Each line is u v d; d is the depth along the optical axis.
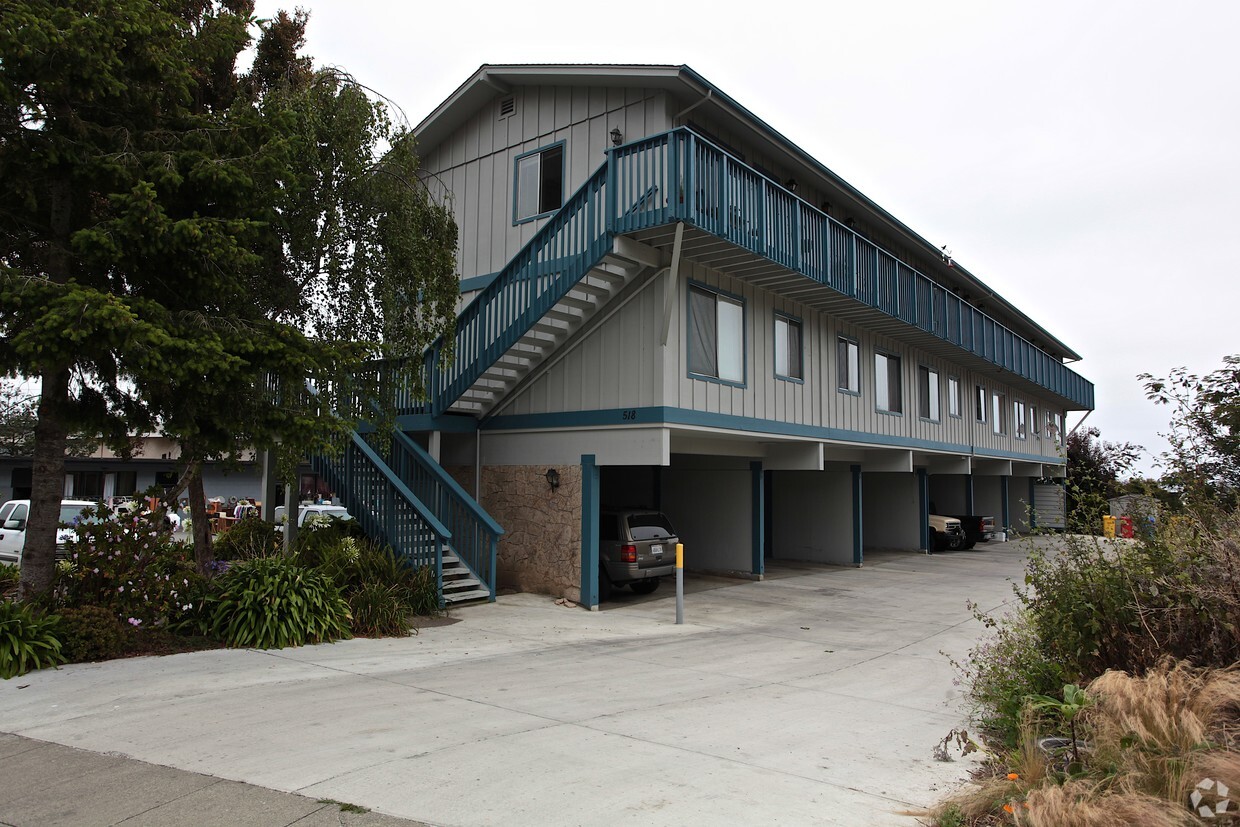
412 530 12.04
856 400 17.92
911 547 24.06
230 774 4.79
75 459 33.62
